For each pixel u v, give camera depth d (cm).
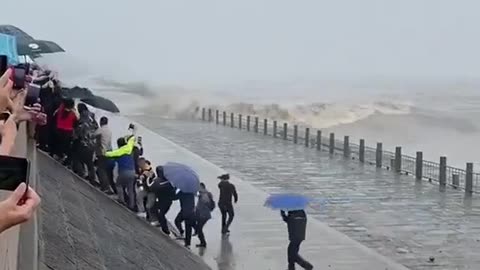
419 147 5234
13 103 394
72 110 1945
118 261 1189
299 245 1738
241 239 1995
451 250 1925
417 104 8856
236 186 2844
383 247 1955
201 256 1791
